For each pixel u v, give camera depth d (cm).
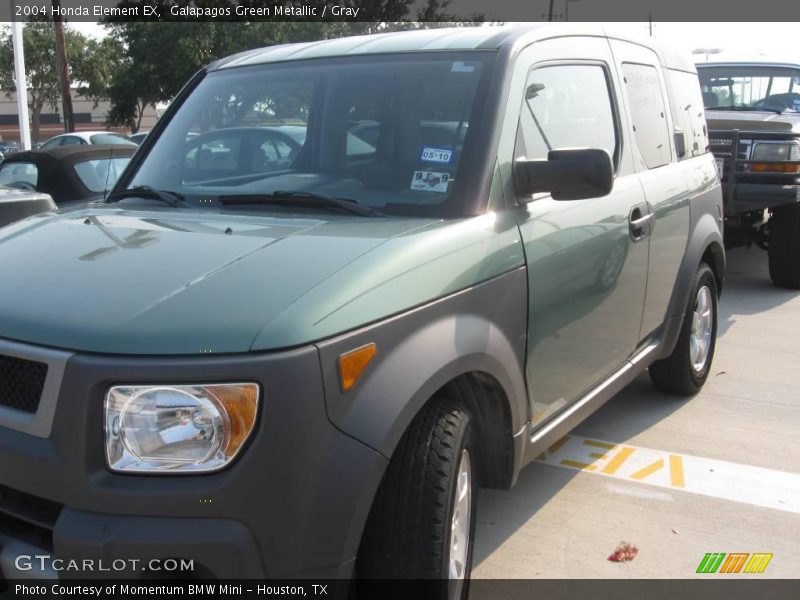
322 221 278
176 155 358
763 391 521
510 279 282
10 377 217
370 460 213
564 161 286
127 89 2911
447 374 243
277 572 203
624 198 374
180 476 199
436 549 234
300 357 203
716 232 493
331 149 325
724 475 404
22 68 2144
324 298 216
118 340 203
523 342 293
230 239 258
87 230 284
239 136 347
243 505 199
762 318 704
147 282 228
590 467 414
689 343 479
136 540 196
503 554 334
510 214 293
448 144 298
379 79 332
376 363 223
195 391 199
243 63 386
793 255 778
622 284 373
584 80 373
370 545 234
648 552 334
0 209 432
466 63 320
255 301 213
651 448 436
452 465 242
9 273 250
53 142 2088
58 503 208
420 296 240
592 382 362
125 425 200
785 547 337
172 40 2773
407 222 273
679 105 494
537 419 314
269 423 200
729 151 747
